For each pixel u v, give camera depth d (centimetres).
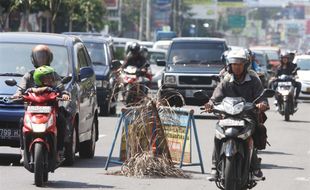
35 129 2448
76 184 2614
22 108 2911
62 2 10838
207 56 5672
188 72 5462
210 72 5453
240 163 2159
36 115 2475
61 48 3188
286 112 5553
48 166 2538
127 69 4775
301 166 3244
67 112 2747
